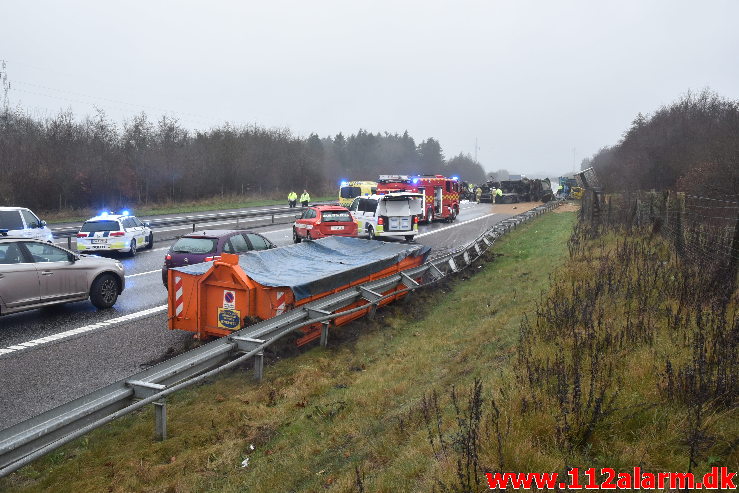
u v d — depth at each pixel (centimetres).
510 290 1148
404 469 429
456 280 1430
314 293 901
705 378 446
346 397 661
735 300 655
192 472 510
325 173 7356
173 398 670
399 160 13000
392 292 1141
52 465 521
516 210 4491
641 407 431
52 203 3566
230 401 659
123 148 4491
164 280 1191
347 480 440
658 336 595
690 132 3566
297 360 810
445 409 541
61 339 898
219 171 5244
